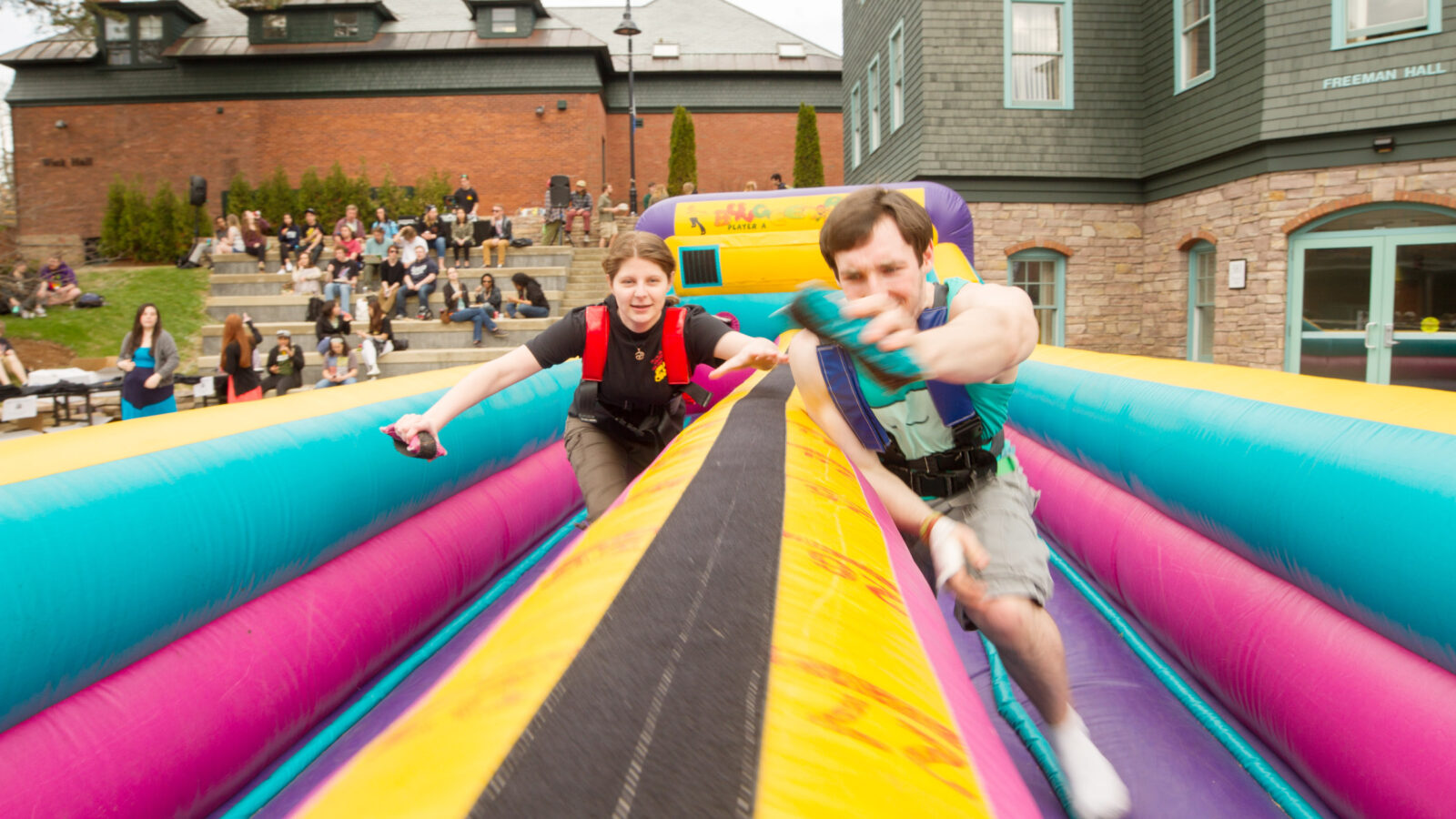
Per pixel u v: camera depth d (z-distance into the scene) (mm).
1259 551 2082
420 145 25891
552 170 25906
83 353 14633
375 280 16438
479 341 14008
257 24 25719
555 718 556
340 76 25734
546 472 3766
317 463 2174
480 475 3135
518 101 25797
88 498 1543
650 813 472
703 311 2553
